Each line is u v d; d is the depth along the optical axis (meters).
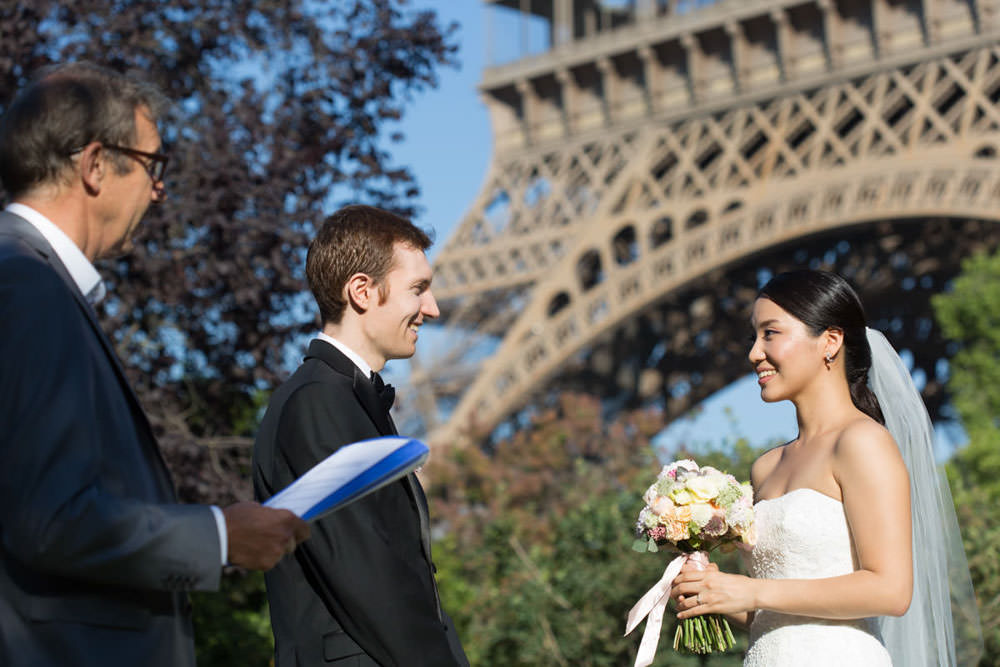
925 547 4.95
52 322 2.63
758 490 4.84
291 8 12.20
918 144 33.53
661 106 38.97
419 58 12.52
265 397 14.73
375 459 2.93
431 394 39.22
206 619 13.34
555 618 11.49
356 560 3.60
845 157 34.12
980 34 32.66
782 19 36.06
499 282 39.59
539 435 30.11
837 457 4.36
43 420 2.53
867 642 4.32
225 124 11.29
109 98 2.93
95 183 2.92
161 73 11.88
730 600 4.28
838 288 4.61
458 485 29.17
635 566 11.34
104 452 2.71
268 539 2.72
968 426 31.14
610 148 39.53
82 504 2.50
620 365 43.03
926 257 38.44
